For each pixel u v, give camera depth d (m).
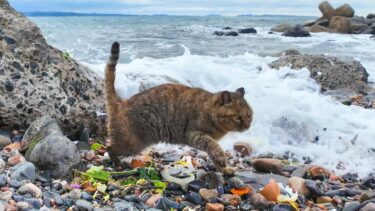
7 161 1.52
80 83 1.93
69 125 1.86
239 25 14.70
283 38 8.71
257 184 1.55
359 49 6.55
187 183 1.47
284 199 1.42
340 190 1.55
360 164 1.86
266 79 3.11
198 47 5.96
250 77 3.09
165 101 1.57
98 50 4.78
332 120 2.32
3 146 1.68
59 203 1.28
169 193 1.44
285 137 2.10
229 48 6.05
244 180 1.57
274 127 2.14
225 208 1.37
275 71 3.32
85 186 1.42
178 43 6.38
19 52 1.88
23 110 1.79
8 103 1.78
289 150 1.96
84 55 4.35
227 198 1.41
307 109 2.43
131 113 1.55
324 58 3.58
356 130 2.21
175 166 1.59
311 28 11.30
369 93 3.28
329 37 9.27
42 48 1.94
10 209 1.19
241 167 1.78
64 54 2.01
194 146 1.56
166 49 5.33
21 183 1.35
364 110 2.57
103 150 1.76
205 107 1.55
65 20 13.92
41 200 1.28
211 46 6.23
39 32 1.97
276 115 2.21
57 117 1.83
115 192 1.40
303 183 1.54
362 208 1.37
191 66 2.87
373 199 1.44
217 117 1.56
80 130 1.88
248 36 9.18
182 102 1.58
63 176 1.46
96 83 1.99
